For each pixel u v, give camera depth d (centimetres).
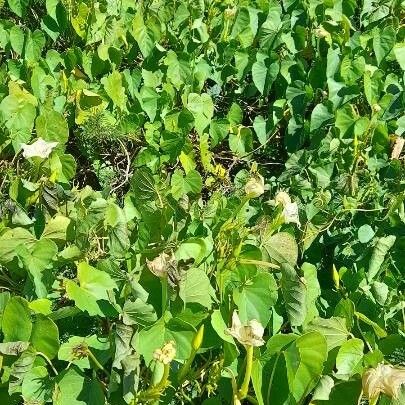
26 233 176
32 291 174
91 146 265
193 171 246
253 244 188
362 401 161
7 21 282
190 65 282
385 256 222
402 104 278
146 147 268
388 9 320
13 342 151
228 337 162
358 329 192
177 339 165
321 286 235
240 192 242
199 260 180
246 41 305
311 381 156
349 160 260
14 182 198
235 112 282
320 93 292
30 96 248
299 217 232
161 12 298
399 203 231
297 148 286
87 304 161
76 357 156
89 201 189
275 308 188
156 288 171
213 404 164
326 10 303
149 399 150
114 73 260
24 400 154
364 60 283
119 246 177
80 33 283
